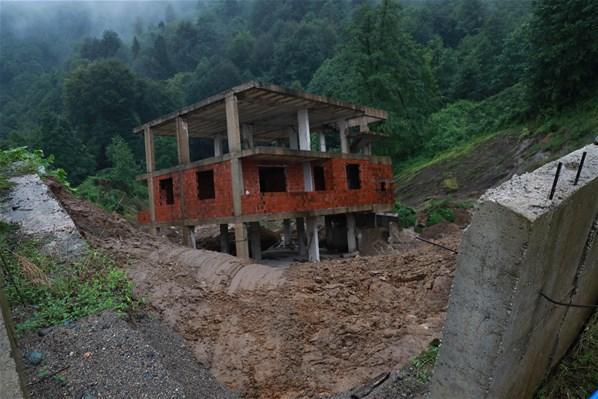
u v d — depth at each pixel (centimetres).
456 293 279
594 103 2389
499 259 253
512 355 279
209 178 1833
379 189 2173
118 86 5800
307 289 749
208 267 810
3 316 338
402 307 705
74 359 443
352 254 2017
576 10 2425
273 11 10038
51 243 717
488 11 6869
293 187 1852
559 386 363
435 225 2023
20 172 941
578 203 278
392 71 3766
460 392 284
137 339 483
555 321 329
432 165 3362
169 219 1869
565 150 2309
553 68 2598
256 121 2117
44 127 4541
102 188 3738
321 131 2339
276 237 2534
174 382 434
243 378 554
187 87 7575
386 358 560
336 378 545
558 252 280
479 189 2673
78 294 583
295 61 7106
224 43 9488
